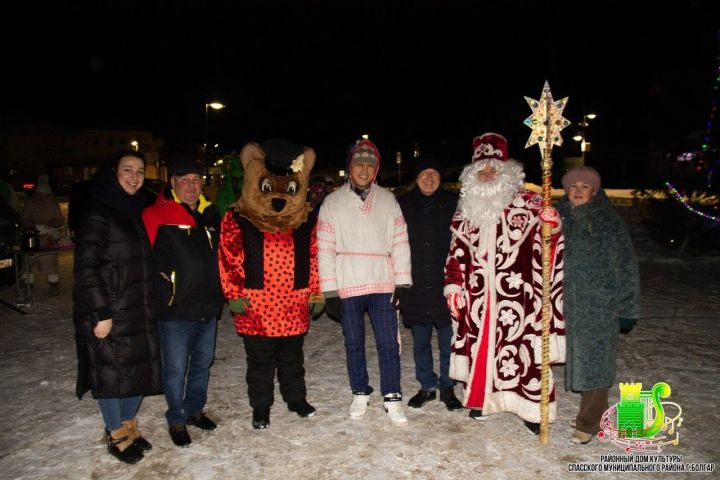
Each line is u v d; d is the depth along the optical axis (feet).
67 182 124.77
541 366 11.72
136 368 11.16
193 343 12.57
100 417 13.57
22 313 23.50
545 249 11.44
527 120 11.58
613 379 11.66
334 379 16.01
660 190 40.81
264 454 11.75
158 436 12.60
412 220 13.66
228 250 12.21
